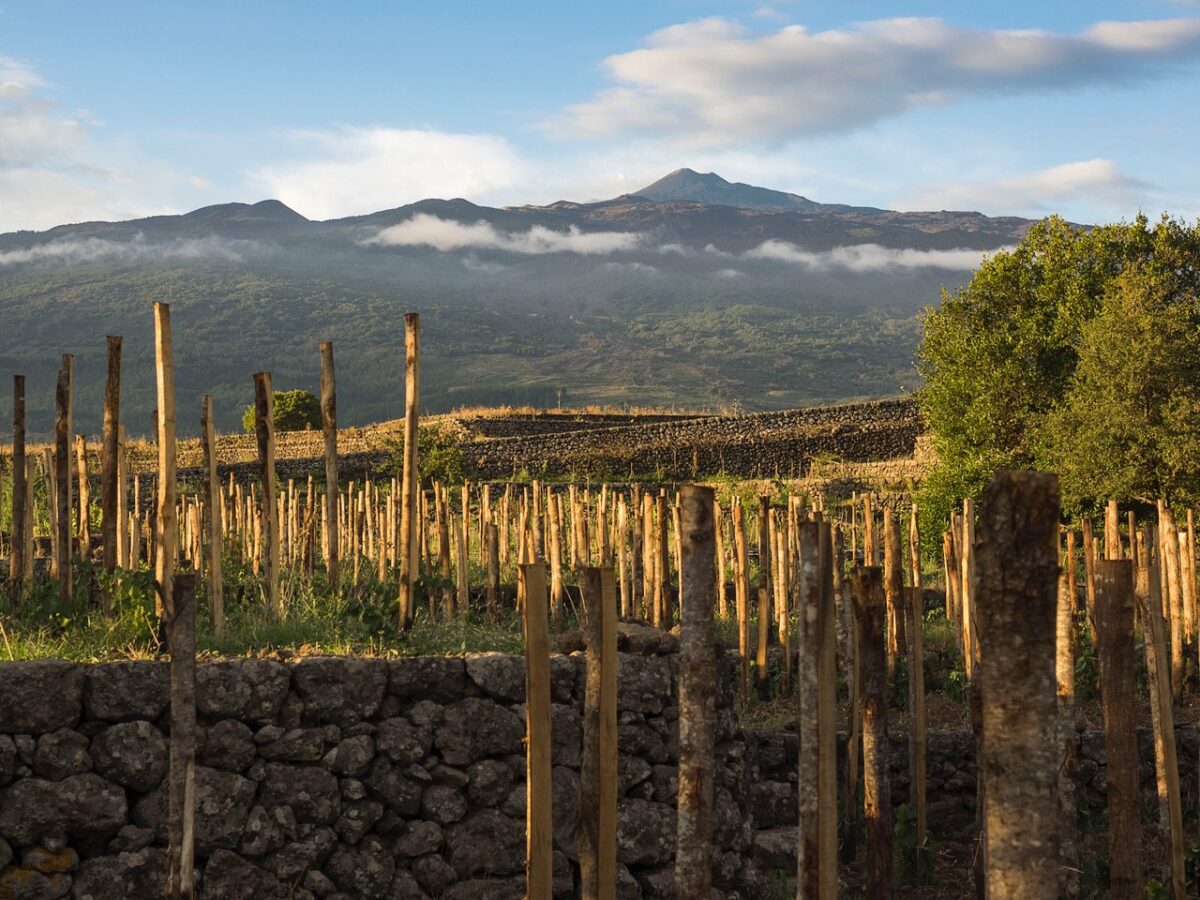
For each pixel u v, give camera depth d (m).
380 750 7.29
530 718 5.28
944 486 30.62
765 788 9.44
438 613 11.22
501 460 49.12
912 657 9.12
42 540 14.15
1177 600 11.65
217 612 8.30
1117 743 6.30
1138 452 30.25
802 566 4.92
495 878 7.41
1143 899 6.66
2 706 6.56
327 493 9.52
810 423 54.88
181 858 5.22
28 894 6.45
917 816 8.97
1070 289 36.81
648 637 8.11
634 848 7.71
